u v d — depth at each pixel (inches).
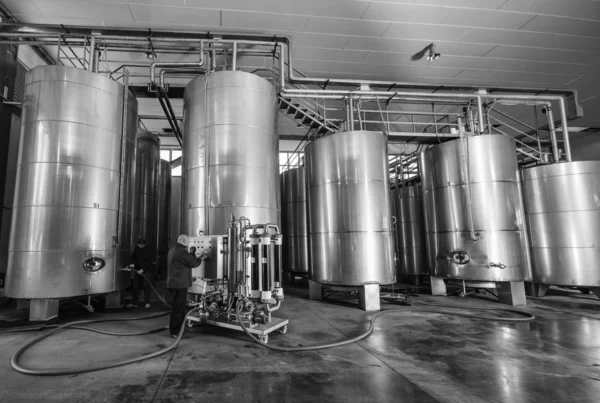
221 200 234.2
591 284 261.6
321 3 258.1
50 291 211.3
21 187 222.8
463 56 337.7
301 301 286.4
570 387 113.4
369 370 128.7
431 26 289.6
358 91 311.4
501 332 183.3
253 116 248.4
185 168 255.4
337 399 105.7
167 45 292.0
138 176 380.2
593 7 266.7
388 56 336.8
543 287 296.2
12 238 221.0
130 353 149.5
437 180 299.4
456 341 166.6
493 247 264.5
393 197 430.6
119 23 273.1
